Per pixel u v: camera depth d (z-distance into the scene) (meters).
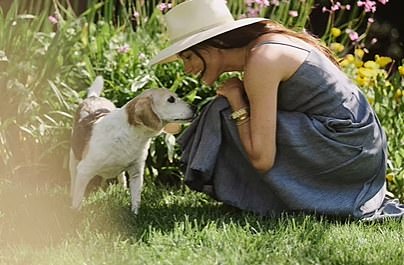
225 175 4.27
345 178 4.24
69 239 3.73
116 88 5.31
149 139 4.21
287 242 3.74
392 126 5.35
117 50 5.61
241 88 4.18
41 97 5.27
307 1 6.57
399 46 8.68
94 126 4.23
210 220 4.09
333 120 4.13
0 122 5.12
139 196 4.30
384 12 8.77
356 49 6.36
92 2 6.14
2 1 7.11
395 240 3.91
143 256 3.48
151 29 6.07
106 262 3.38
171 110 4.05
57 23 5.80
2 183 4.93
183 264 3.39
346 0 8.12
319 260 3.54
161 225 3.98
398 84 5.56
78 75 5.47
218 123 4.19
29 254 3.52
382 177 4.40
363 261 3.53
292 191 4.16
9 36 5.33
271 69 4.01
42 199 4.61
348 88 4.23
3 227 3.94
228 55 4.12
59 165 5.23
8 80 5.15
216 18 4.09
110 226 3.97
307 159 4.14
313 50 4.18
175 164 5.32
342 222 4.27
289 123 4.12
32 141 5.19
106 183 5.18
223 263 3.41
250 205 4.29
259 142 4.05
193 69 4.19
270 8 6.53
